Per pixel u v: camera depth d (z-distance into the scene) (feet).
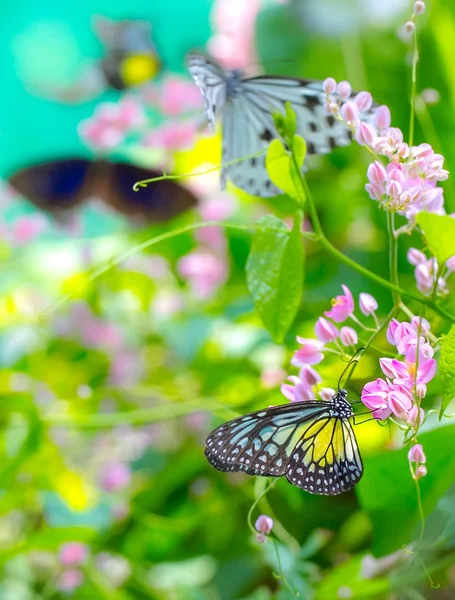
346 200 1.87
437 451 1.21
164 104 1.92
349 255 1.78
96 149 1.95
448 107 1.63
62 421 1.68
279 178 1.10
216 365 1.80
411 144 1.08
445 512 1.30
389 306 1.69
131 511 1.70
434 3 1.63
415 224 1.08
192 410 1.65
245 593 1.64
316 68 1.97
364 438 1.45
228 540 1.69
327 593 1.42
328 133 1.15
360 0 1.80
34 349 1.91
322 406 1.07
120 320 2.00
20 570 1.69
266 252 1.12
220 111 1.18
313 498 1.57
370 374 1.35
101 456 1.84
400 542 1.23
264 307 1.12
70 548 1.66
